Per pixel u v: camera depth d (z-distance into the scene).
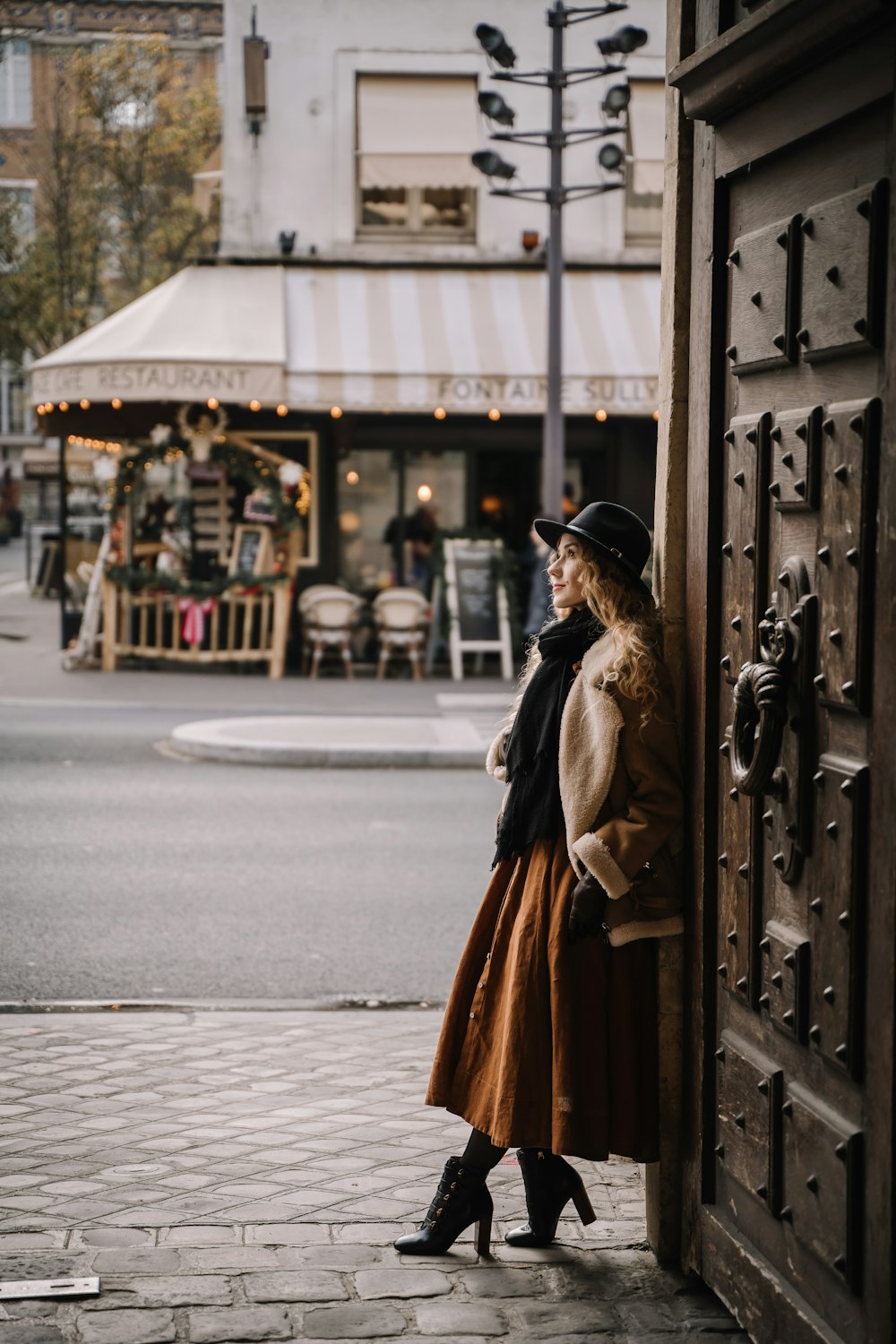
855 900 2.67
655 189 18.38
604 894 3.43
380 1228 3.77
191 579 18.12
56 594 30.61
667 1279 3.55
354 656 18.47
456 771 11.96
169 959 6.60
